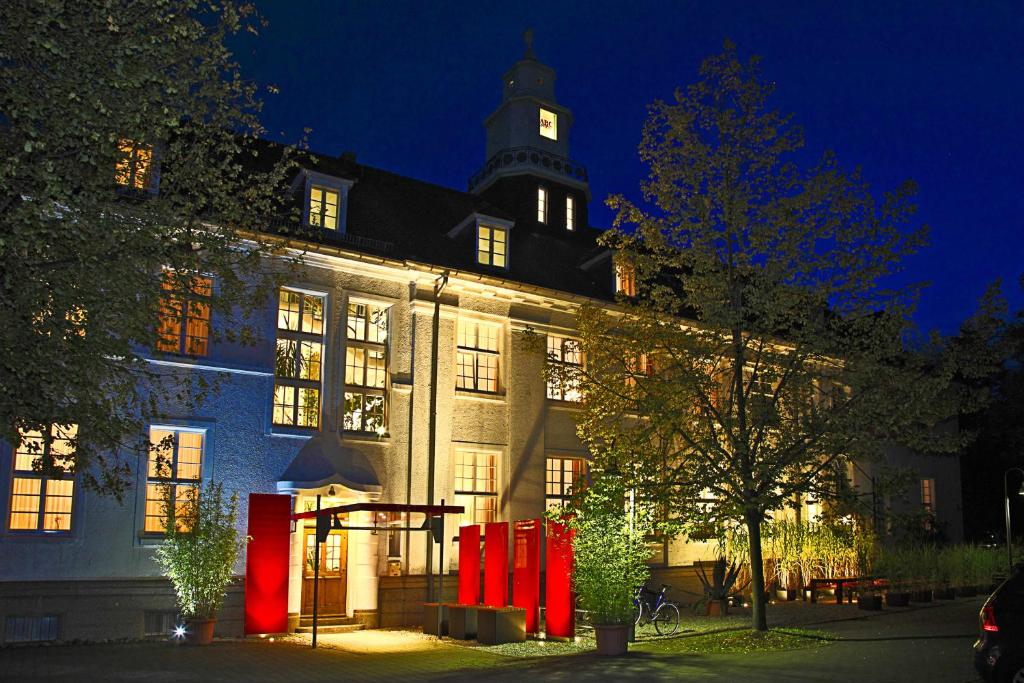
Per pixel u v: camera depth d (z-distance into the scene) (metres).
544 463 22.77
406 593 19.83
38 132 9.31
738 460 16.20
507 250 23.77
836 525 17.44
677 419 16.05
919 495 31.66
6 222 9.41
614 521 14.84
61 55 9.45
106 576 16.59
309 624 18.73
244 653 14.95
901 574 23.19
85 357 10.20
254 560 17.67
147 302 10.89
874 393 15.56
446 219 24.64
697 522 16.61
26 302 9.70
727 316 15.88
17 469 16.08
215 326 18.34
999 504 36.50
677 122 16.61
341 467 19.47
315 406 19.78
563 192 28.41
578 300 23.83
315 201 20.56
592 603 14.59
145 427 17.28
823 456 16.52
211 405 18.09
